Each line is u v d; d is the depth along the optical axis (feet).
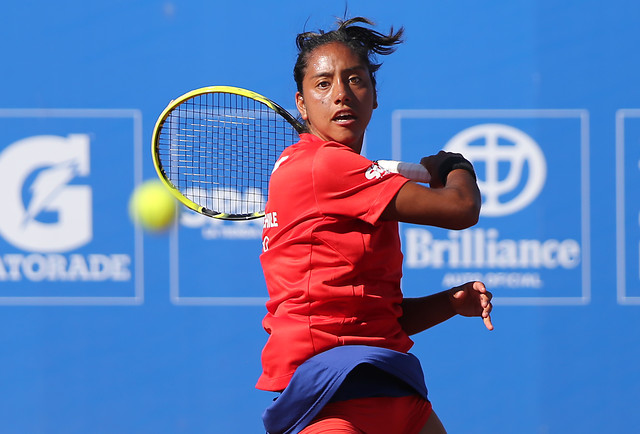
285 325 23.93
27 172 57.72
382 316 24.30
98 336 57.93
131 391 58.08
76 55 57.82
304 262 23.72
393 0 58.29
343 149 23.84
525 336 58.29
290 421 23.72
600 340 58.08
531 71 58.23
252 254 58.18
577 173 58.08
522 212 58.18
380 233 23.95
